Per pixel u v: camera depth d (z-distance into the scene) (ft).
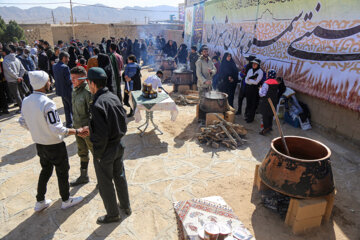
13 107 26.53
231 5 35.09
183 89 32.76
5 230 10.00
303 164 9.46
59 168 10.35
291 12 22.56
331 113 18.97
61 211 11.07
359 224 10.38
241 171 14.40
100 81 8.87
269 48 26.37
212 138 17.78
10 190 12.56
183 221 7.54
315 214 9.73
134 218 10.66
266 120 19.21
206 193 12.35
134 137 18.94
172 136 19.21
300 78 21.72
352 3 16.55
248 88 21.83
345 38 17.22
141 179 13.50
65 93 18.71
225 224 7.12
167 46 51.83
